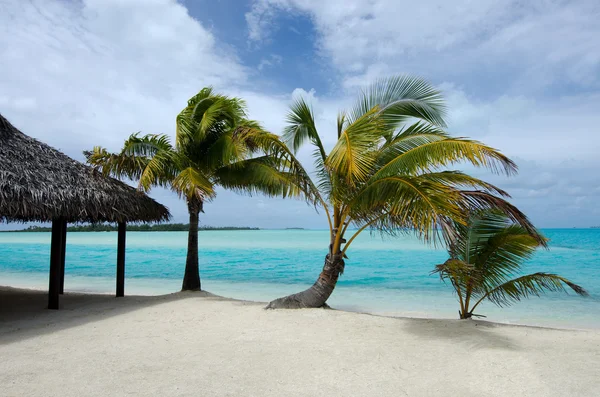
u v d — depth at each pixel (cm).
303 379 399
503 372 412
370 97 709
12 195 645
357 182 657
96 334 580
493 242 656
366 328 604
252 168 912
